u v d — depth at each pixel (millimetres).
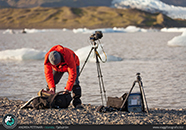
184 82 13008
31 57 24438
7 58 24531
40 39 74062
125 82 13141
